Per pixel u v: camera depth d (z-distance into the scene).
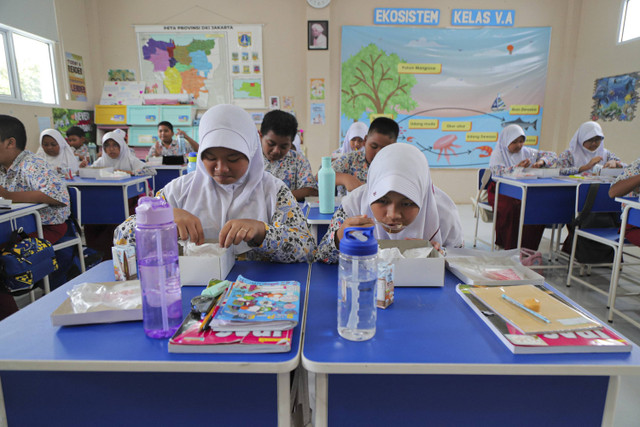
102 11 5.28
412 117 5.45
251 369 0.60
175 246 0.69
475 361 0.61
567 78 5.36
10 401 0.64
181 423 0.65
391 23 5.22
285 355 0.62
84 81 5.23
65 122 4.84
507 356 0.63
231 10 5.24
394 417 0.65
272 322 0.67
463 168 5.59
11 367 0.61
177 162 4.21
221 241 0.95
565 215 2.89
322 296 0.88
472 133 5.51
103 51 5.38
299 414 0.86
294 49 5.31
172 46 5.33
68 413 0.64
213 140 1.02
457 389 0.64
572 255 2.60
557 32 5.32
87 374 0.63
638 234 2.10
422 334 0.70
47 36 4.53
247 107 5.46
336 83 5.36
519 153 3.82
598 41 4.91
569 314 0.74
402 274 0.93
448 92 5.40
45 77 4.64
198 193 1.18
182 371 0.60
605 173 3.05
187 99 5.40
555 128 5.55
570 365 0.60
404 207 1.02
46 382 0.63
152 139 5.36
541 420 0.65
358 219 0.97
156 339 0.68
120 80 5.43
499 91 5.42
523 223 2.87
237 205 1.14
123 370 0.60
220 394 0.64
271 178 1.23
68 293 0.82
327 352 0.64
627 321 2.14
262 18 5.25
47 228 2.23
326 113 5.34
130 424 0.65
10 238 1.83
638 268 2.98
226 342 0.63
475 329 0.72
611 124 4.73
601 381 0.64
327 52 5.19
